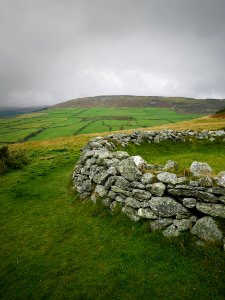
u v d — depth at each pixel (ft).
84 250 14.79
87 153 24.23
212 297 10.68
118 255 13.79
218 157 32.96
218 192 13.04
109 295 11.41
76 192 23.03
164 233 13.99
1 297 12.05
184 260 12.59
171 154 36.76
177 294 11.00
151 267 12.60
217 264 11.93
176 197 14.49
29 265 14.16
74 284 12.33
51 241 16.28
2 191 26.89
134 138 37.86
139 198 15.80
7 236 17.52
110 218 17.13
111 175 18.51
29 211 21.36
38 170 34.55
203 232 12.99
